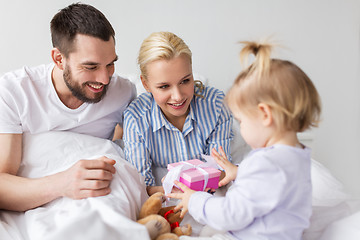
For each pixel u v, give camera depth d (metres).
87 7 1.10
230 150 1.38
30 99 1.14
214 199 0.84
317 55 1.81
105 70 1.10
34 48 1.64
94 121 1.30
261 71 0.78
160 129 1.25
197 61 1.76
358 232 0.81
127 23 1.67
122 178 0.97
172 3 1.67
